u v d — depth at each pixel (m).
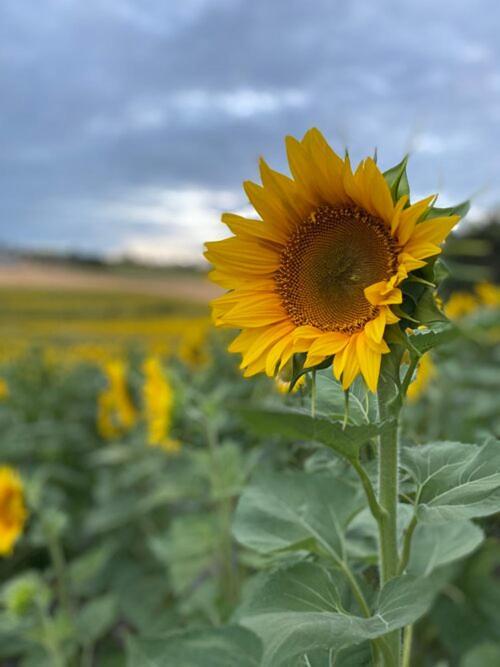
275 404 0.92
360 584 0.54
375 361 0.45
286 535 0.57
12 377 3.26
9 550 1.38
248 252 0.53
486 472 0.47
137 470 1.91
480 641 1.07
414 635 1.19
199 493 1.37
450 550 0.62
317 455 0.66
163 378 1.22
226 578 1.14
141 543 1.91
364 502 0.58
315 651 0.48
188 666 0.49
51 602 1.71
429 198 0.45
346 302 0.49
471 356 1.90
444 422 1.28
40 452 2.39
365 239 0.49
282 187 0.51
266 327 0.52
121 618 1.68
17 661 1.58
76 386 3.24
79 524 2.04
